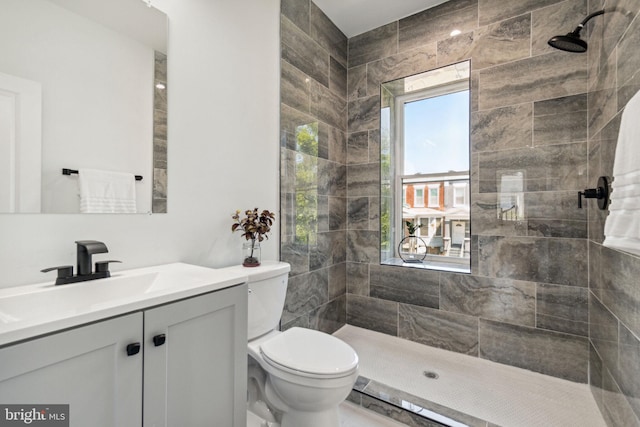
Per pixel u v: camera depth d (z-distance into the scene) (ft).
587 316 5.45
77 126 3.25
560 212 5.70
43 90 2.99
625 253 3.67
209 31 4.70
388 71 7.75
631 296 3.47
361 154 8.17
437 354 6.70
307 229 6.85
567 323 5.62
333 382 3.60
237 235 5.22
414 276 7.30
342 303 8.13
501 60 6.27
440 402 5.00
